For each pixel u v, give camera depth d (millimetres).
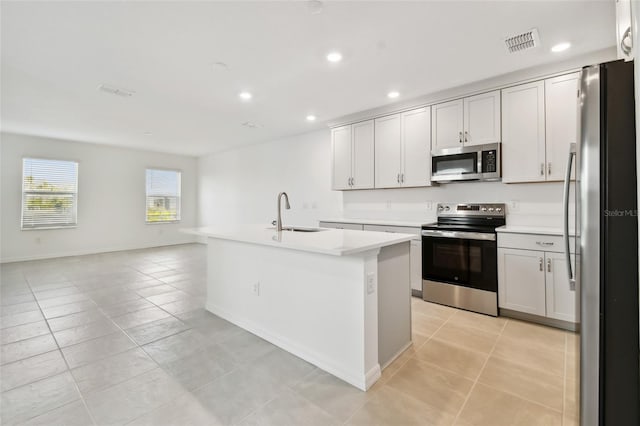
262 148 6203
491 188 3395
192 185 7996
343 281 1913
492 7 1955
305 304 2148
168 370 2004
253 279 2572
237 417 1569
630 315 1105
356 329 1843
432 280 3307
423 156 3617
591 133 1162
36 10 1944
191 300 3438
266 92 3385
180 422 1536
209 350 2273
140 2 1882
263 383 1861
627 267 1106
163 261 5617
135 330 2625
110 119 4461
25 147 5562
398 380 1892
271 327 2414
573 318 2506
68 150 6031
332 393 1765
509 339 2432
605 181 1137
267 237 2248
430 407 1645
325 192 5105
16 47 2408
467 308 3062
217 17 2043
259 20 2080
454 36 2287
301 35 2266
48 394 1751
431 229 3305
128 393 1763
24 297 3529
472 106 3230
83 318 2893
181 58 2609
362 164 4230
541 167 2834
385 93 3420
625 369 1115
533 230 2715
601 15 2029
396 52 2516
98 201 6445
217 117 4379
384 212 4340
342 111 4086
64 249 6047
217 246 2984
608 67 1139
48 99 3590
